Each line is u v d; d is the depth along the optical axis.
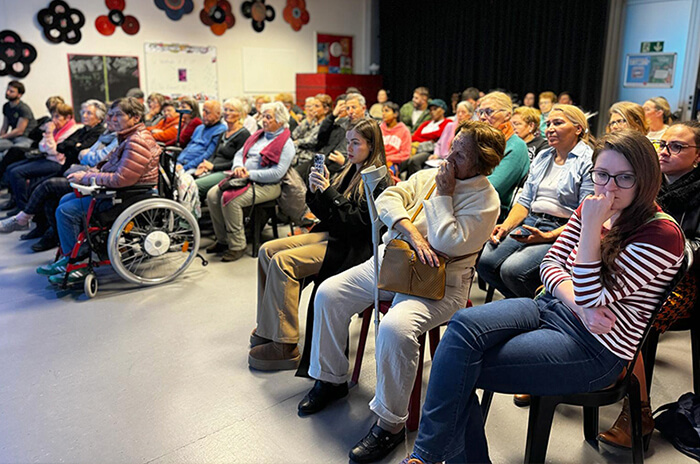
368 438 1.79
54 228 4.07
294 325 2.36
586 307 1.38
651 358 1.95
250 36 8.12
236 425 1.96
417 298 1.79
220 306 3.05
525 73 7.43
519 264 2.35
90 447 1.84
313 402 2.04
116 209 3.22
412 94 8.79
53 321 2.84
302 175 4.52
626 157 1.33
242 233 3.88
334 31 8.92
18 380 2.26
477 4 7.68
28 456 1.79
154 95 5.98
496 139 1.74
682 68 5.93
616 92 6.62
